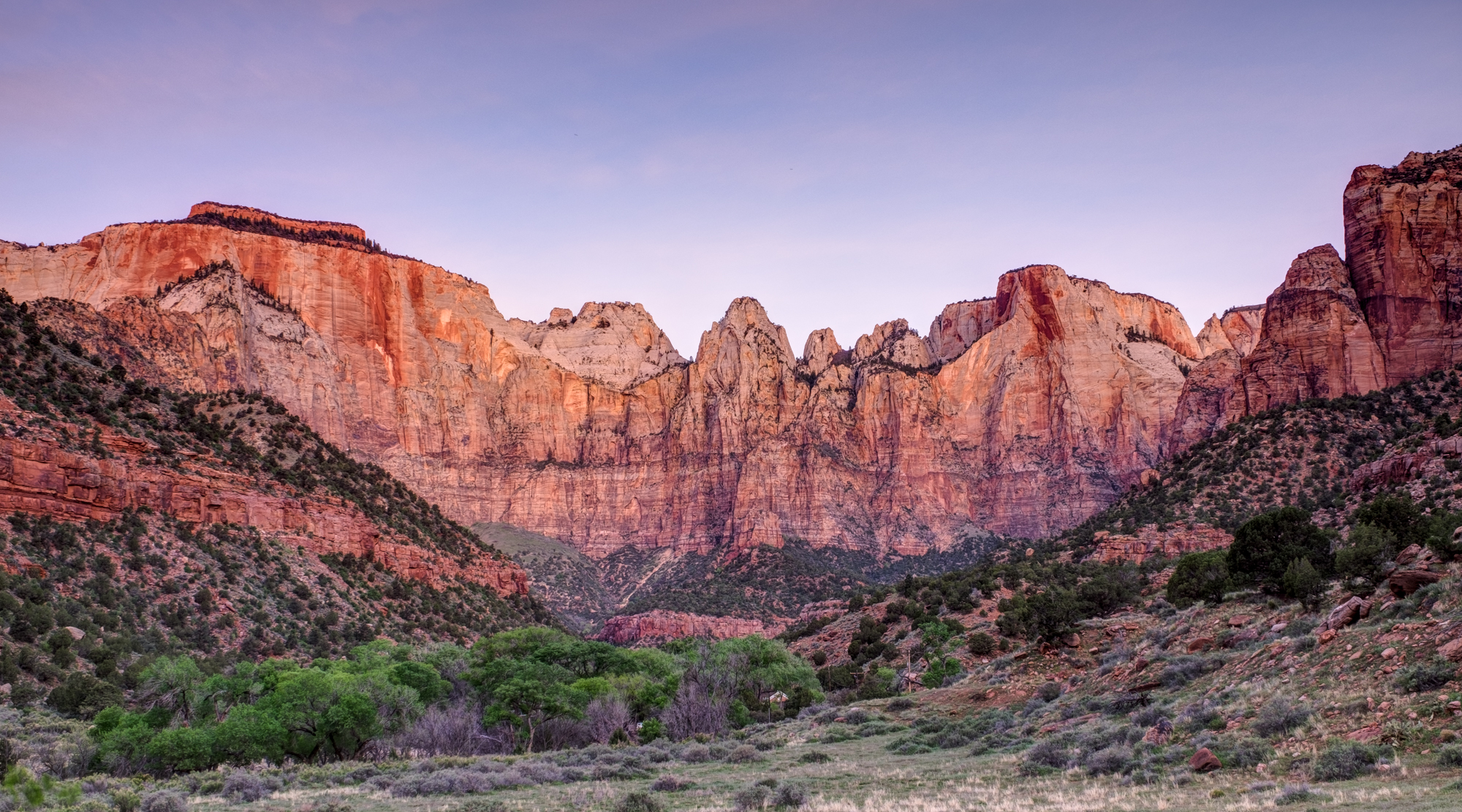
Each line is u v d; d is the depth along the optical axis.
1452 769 29.25
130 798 39.75
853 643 122.25
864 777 46.97
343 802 45.59
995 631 105.94
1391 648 38.41
